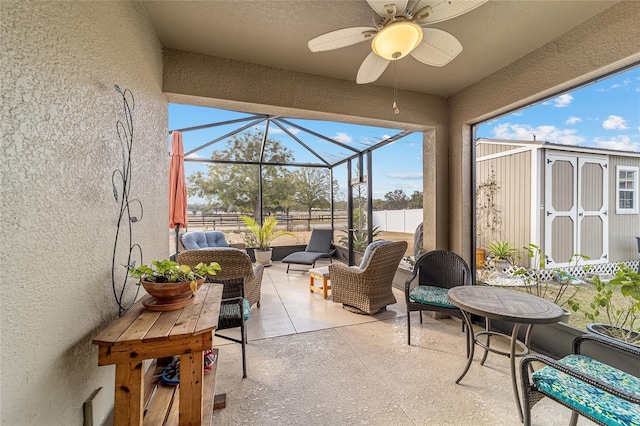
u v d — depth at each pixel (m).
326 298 3.99
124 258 1.46
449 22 1.93
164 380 1.55
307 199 7.45
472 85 2.93
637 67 1.85
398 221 4.99
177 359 1.74
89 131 1.12
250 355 2.42
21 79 0.78
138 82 1.67
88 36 1.12
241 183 6.92
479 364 2.26
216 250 3.00
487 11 1.82
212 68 2.35
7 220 0.73
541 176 3.40
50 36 0.90
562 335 2.25
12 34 0.75
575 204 2.99
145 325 1.17
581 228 2.94
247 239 6.92
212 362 1.77
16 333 0.76
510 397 1.87
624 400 1.13
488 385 1.99
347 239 6.62
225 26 1.97
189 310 1.35
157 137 2.07
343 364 2.27
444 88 3.05
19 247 0.77
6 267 0.73
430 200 3.35
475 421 1.66
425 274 2.96
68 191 0.99
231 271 3.06
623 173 2.42
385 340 2.69
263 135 5.65
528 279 2.97
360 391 1.93
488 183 4.12
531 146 3.49
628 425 1.07
